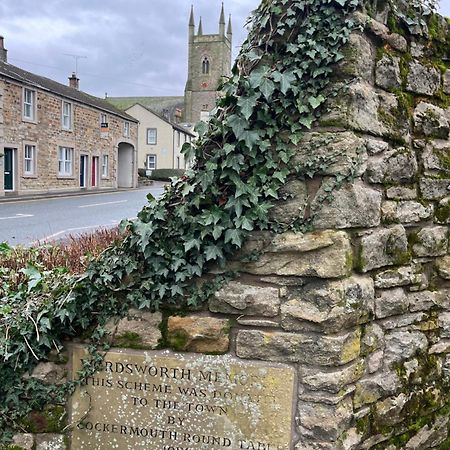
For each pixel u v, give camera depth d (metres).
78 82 31.70
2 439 2.81
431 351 3.10
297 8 2.61
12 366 2.78
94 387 2.80
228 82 2.67
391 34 2.87
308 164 2.56
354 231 2.61
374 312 2.74
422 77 3.08
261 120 2.60
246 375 2.63
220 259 2.62
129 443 2.79
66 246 5.51
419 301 3.01
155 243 2.66
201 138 2.71
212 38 61.12
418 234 3.03
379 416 2.79
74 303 2.73
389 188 2.84
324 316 2.48
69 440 2.83
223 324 2.65
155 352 2.74
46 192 23.44
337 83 2.59
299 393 2.57
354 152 2.54
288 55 2.63
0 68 20.42
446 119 3.23
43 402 2.82
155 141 44.69
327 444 2.52
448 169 3.21
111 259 2.76
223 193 2.64
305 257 2.54
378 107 2.76
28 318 2.78
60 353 2.82
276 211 2.60
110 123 30.11
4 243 5.21
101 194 23.64
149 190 28.27
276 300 2.58
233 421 2.67
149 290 2.70
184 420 2.73
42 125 22.92
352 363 2.60
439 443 3.15
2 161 19.95
